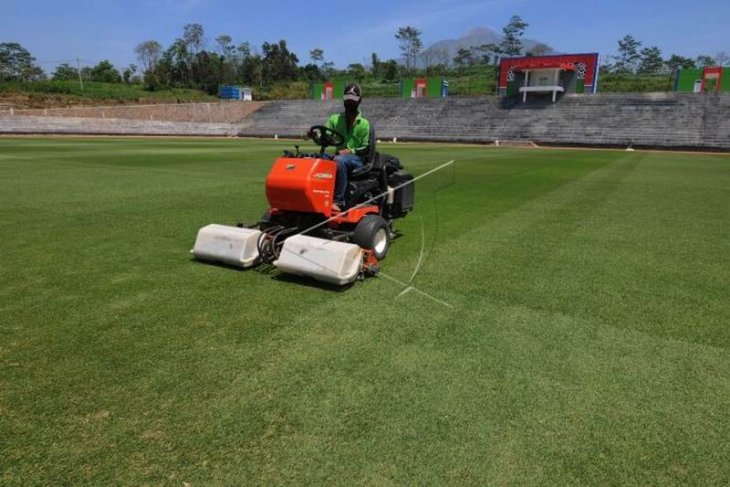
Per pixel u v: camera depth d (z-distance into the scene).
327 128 5.09
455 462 2.21
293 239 4.42
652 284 4.64
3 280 4.36
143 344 3.21
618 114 37.53
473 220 7.47
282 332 3.42
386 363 3.04
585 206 8.94
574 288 4.48
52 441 2.30
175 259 5.04
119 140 31.81
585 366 3.08
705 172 16.52
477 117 42.47
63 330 3.40
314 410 2.56
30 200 8.23
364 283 4.45
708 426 2.52
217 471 2.13
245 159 17.41
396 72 76.06
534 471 2.18
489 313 3.85
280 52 77.88
